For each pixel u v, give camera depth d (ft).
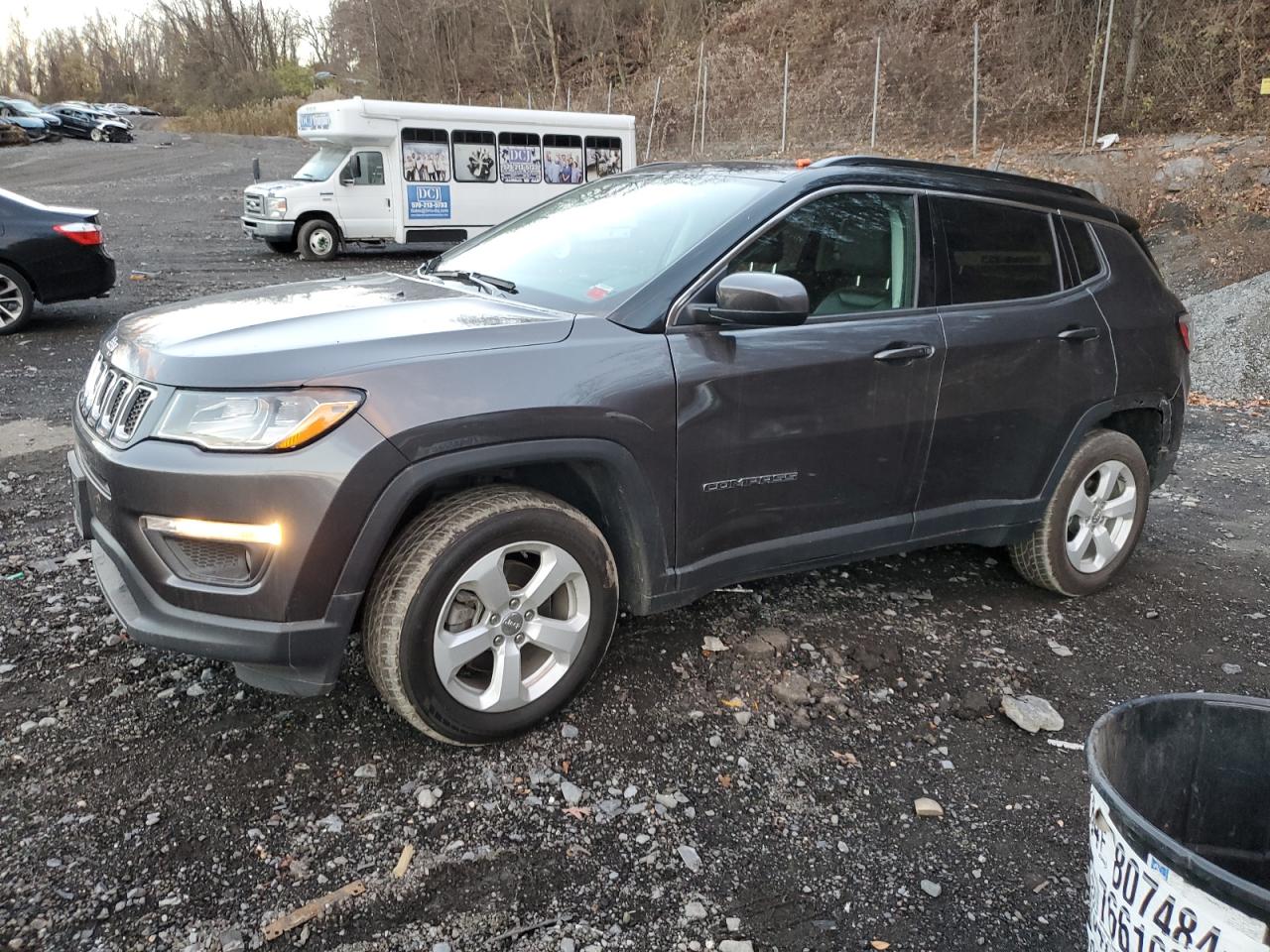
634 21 123.13
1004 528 13.08
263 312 10.14
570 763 9.52
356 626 9.41
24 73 273.13
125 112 222.28
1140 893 5.11
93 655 10.98
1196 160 48.55
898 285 11.76
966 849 8.78
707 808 9.04
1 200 29.09
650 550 10.22
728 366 10.25
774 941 7.57
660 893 7.97
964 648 12.39
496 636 9.34
